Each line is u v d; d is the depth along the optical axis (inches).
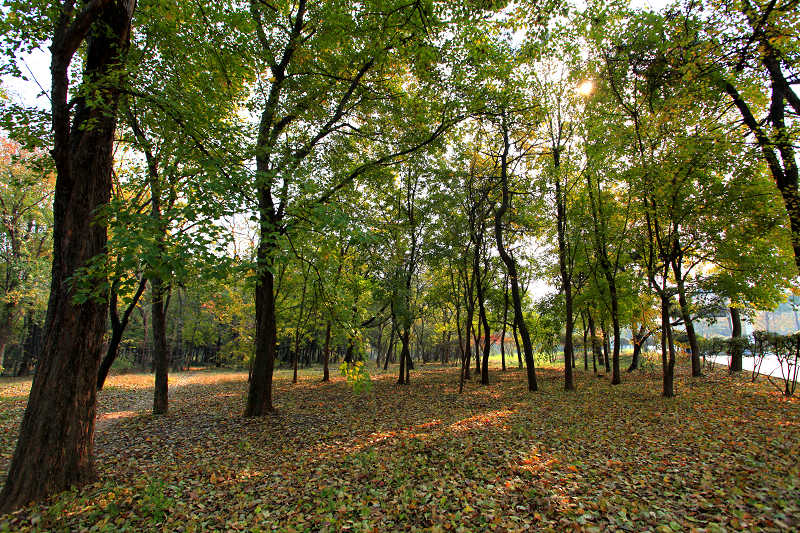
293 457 306.8
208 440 360.2
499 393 647.8
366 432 382.0
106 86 233.6
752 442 281.4
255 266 228.4
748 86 481.1
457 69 425.4
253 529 185.5
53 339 229.1
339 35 402.9
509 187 722.2
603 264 686.5
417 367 1517.0
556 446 305.7
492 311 1010.1
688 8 420.8
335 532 182.2
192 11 325.4
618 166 555.2
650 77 483.2
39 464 217.5
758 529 160.6
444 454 295.4
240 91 376.5
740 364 725.3
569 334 655.1
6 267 919.7
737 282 545.0
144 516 201.6
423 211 766.5
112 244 180.4
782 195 426.6
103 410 513.7
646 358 962.1
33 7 247.3
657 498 201.2
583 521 177.8
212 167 231.1
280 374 1148.5
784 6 335.6
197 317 1612.9
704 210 449.4
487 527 179.0
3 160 813.2
